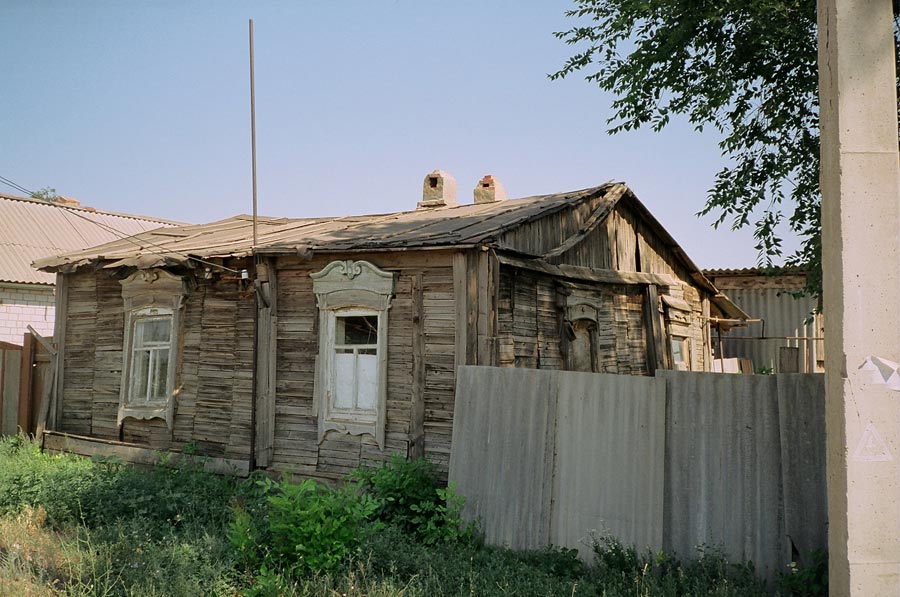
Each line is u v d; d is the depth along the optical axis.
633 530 6.74
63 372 13.22
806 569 5.74
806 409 6.11
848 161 4.53
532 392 7.44
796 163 9.28
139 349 12.41
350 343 10.24
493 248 9.06
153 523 7.78
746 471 6.34
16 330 18.44
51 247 20.12
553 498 7.19
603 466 6.96
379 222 12.16
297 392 10.38
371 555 6.40
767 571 6.17
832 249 4.61
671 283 14.54
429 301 9.38
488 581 6.21
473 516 7.57
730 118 9.82
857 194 4.53
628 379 6.92
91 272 13.10
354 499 6.97
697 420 6.58
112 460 10.59
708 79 9.38
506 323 9.78
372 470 8.91
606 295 12.66
